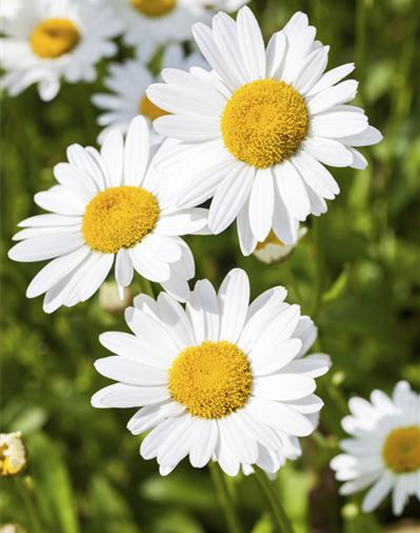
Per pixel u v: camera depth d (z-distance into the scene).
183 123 0.40
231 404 0.38
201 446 0.37
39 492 0.51
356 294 0.56
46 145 0.63
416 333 0.59
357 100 0.54
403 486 0.44
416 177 0.59
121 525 0.53
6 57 0.53
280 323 0.38
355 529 0.48
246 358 0.38
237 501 0.51
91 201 0.40
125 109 0.52
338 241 0.55
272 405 0.38
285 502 0.50
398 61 0.63
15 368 0.56
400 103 0.59
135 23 0.55
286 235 0.39
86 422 0.54
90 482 0.56
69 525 0.51
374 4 0.60
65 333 0.55
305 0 0.60
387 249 0.59
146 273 0.39
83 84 0.60
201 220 0.40
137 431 0.38
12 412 0.53
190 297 0.39
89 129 0.57
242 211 0.39
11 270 0.55
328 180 0.39
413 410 0.45
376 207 0.57
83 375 0.55
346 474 0.44
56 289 0.40
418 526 0.52
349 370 0.53
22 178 0.58
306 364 0.38
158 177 0.40
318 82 0.40
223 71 0.40
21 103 0.61
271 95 0.39
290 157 0.39
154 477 0.53
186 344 0.39
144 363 0.39
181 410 0.38
